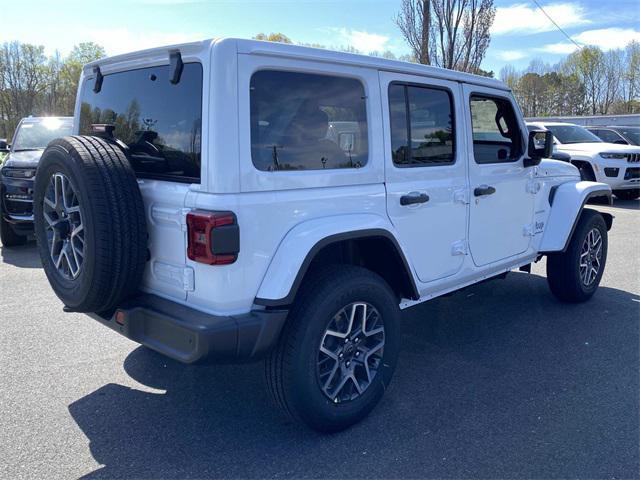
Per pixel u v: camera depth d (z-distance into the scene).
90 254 2.89
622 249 8.22
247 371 4.14
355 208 3.34
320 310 3.06
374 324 3.43
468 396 3.74
